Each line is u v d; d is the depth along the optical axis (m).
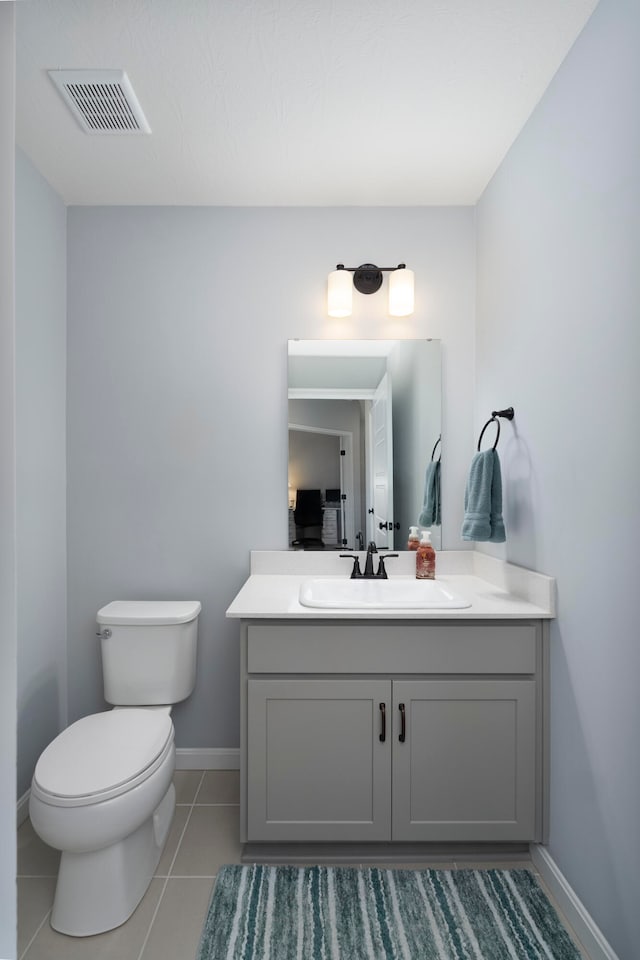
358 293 2.43
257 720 1.75
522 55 1.58
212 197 2.35
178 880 1.71
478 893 1.65
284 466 2.42
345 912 1.58
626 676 1.31
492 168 2.14
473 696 1.75
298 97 1.74
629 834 1.30
